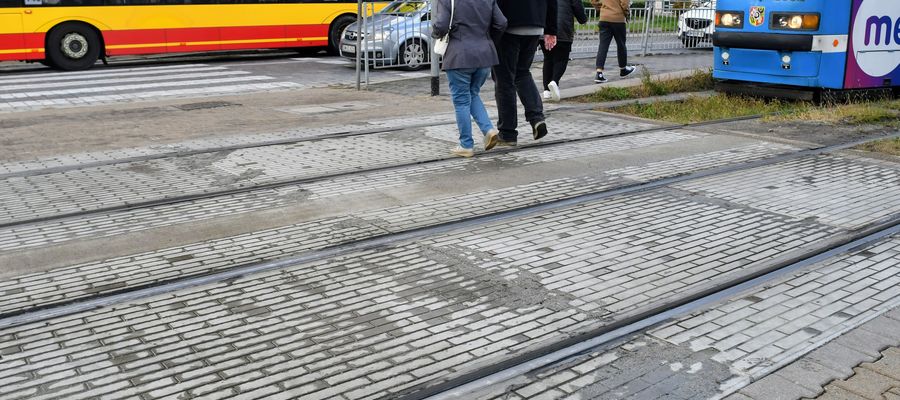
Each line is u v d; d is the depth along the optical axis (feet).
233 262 16.85
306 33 70.08
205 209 20.76
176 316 14.20
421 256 17.12
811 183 23.11
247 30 67.26
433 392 11.60
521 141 29.25
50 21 59.82
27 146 29.40
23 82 52.65
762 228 19.02
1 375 12.13
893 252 17.43
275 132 31.73
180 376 12.08
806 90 37.55
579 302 14.75
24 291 15.38
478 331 13.57
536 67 54.49
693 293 15.12
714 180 23.45
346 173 24.36
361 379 11.97
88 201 21.57
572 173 24.25
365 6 48.78
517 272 16.22
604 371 12.22
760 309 14.46
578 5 39.22
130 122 34.99
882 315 14.23
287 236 18.51
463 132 26.21
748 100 39.42
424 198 21.58
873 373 12.14
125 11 62.39
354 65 64.13
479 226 19.20
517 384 11.84
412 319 14.05
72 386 11.80
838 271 16.30
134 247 17.84
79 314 14.32
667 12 64.34
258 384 11.82
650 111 35.45
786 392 11.57
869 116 33.22
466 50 24.85
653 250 17.51
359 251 17.47
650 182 23.17
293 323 13.89
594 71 51.39
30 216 20.20
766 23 37.63
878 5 37.32
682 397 11.46
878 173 24.26
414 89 47.37
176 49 64.69
